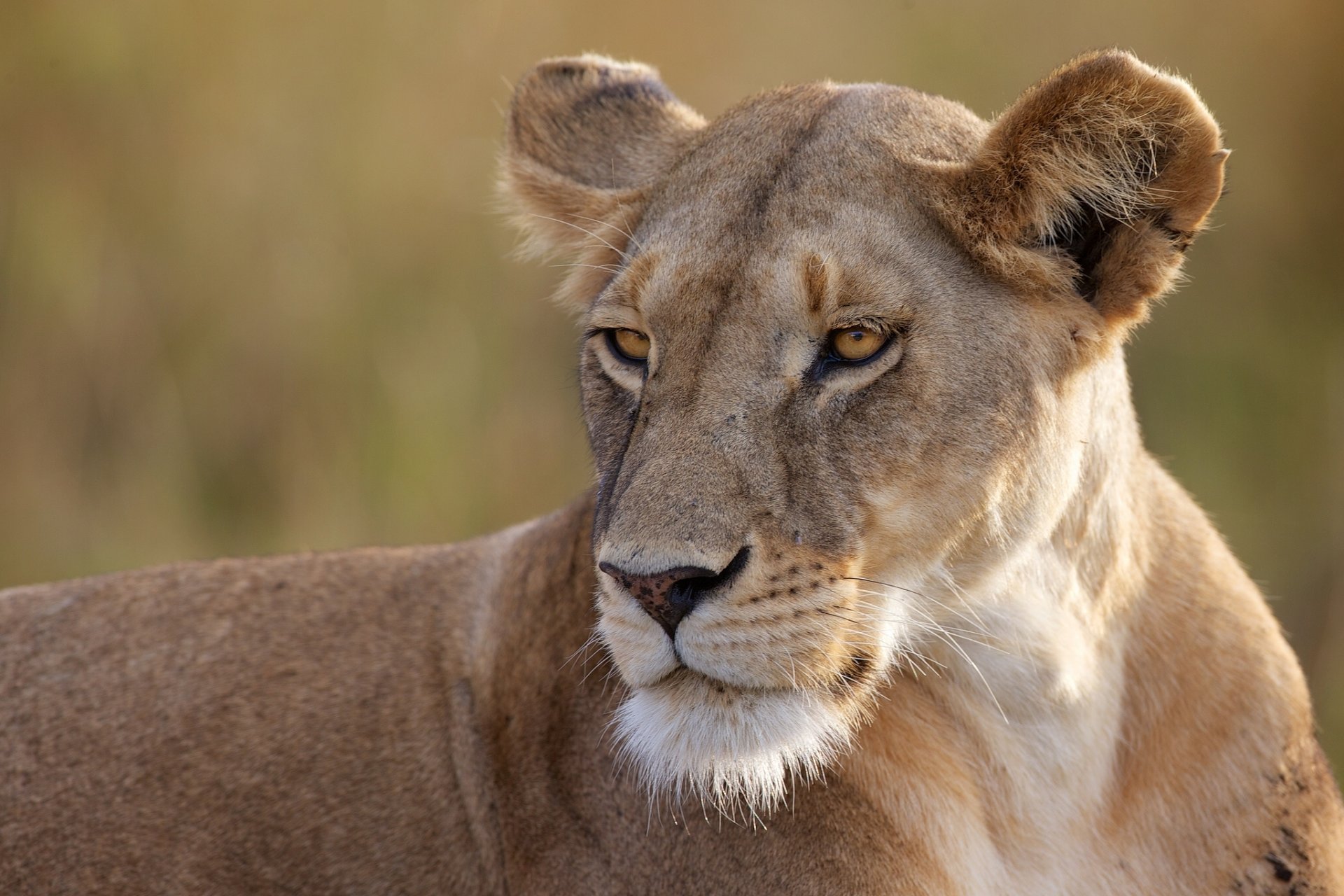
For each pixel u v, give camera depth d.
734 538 5.75
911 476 6.03
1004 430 6.11
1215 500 14.91
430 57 15.62
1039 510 6.31
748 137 6.55
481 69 15.69
